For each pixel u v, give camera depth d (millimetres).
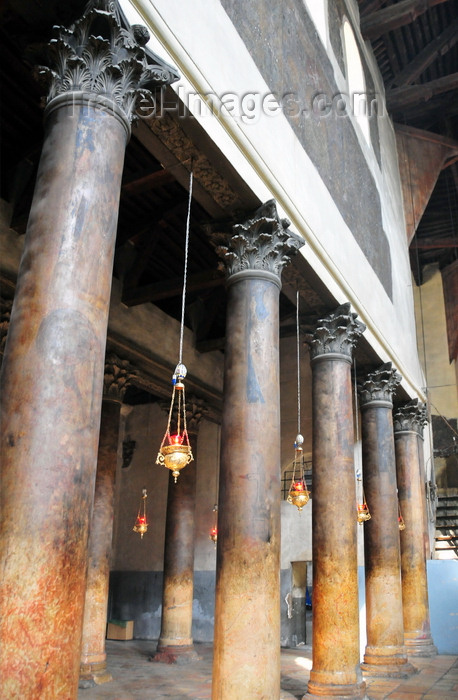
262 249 7551
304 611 16188
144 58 5398
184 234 12148
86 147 4840
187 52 6176
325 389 9672
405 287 17141
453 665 11836
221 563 6445
